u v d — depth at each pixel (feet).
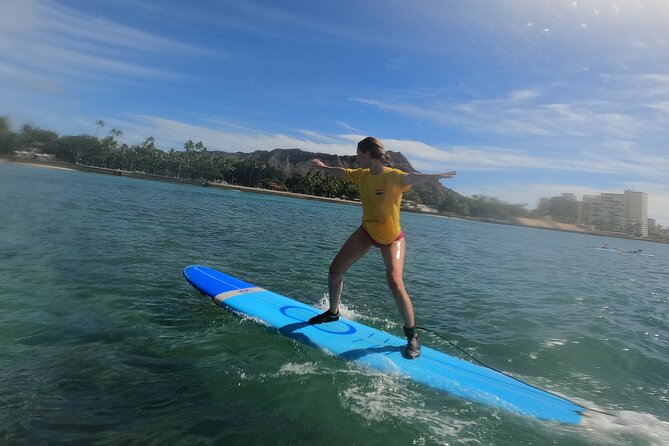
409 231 102.32
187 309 17.93
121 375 11.69
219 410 10.06
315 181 396.16
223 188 369.09
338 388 11.32
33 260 24.90
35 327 14.84
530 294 29.60
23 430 8.88
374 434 9.29
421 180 12.16
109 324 15.66
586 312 24.38
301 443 8.86
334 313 15.46
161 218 58.13
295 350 13.80
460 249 63.52
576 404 11.46
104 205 67.31
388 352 13.61
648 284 42.45
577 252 77.00
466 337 17.89
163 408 10.07
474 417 10.36
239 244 41.01
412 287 28.76
